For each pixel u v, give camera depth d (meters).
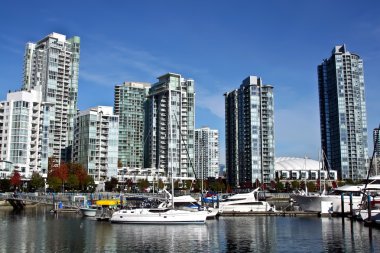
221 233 73.06
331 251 55.03
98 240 64.56
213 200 119.06
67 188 193.50
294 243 61.72
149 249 57.09
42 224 85.94
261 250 56.16
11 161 197.62
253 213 107.88
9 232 73.31
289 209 129.00
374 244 59.94
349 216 98.25
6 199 131.50
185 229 78.44
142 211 86.88
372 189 107.25
